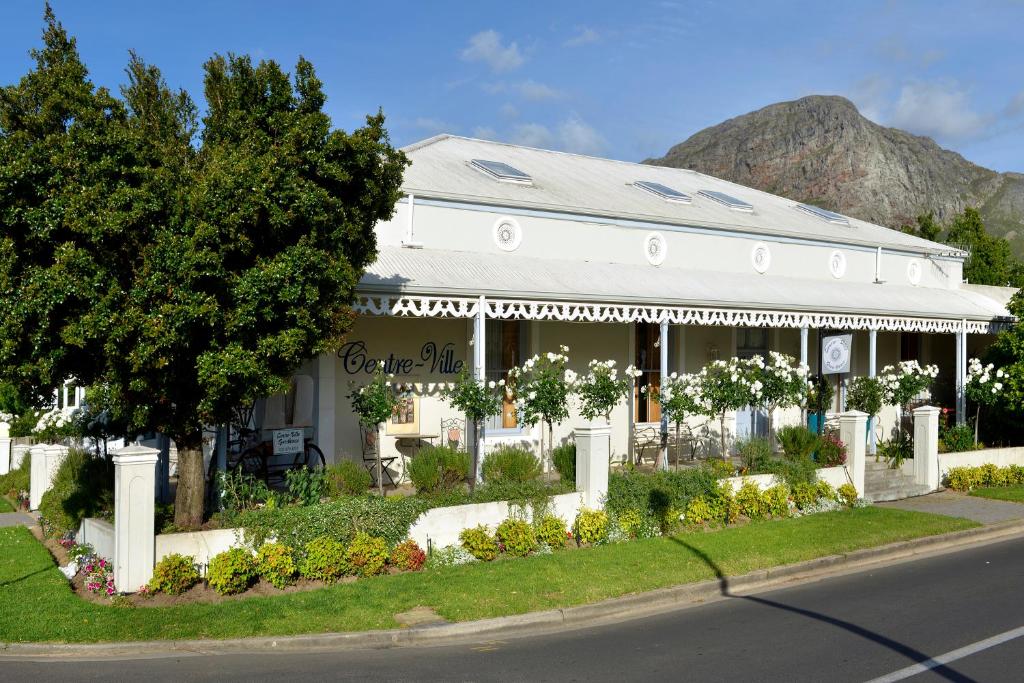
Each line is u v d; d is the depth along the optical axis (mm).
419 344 15281
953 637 8016
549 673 7043
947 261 24578
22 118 9023
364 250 10797
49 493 12297
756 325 16656
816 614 8969
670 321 15523
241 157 9352
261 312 9203
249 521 9797
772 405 16484
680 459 17984
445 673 7047
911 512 14859
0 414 18469
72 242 8523
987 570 11188
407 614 8633
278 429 12922
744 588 10359
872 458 19031
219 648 7781
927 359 23969
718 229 19328
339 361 14391
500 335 16391
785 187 163750
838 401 21672
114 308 8672
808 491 14828
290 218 9305
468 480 13461
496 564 10656
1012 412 19953
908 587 10219
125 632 7941
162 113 11641
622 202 18719
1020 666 7145
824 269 21391
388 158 10992
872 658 7387
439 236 15734
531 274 14961
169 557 9094
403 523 10602
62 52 9555
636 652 7648
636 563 10719
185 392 9609
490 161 19188
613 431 17594
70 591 9297
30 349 9047
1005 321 21125
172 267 8695
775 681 6789
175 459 15414
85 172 8734
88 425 13547
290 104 10258
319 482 11336
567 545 11828
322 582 9727
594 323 17422
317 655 7609
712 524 13328
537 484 12125
